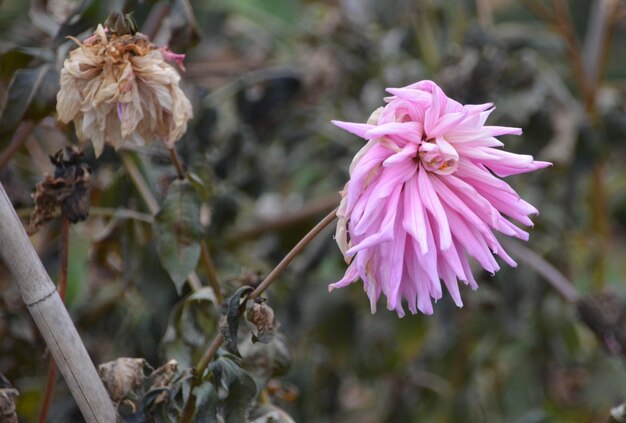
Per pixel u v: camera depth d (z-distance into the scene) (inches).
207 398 30.3
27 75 33.9
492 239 27.8
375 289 28.1
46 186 31.5
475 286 28.4
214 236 45.1
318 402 53.4
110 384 31.4
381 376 54.3
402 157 27.3
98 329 44.9
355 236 27.9
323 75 52.9
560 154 50.0
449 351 52.2
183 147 41.7
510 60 50.4
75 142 35.0
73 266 40.5
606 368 52.4
